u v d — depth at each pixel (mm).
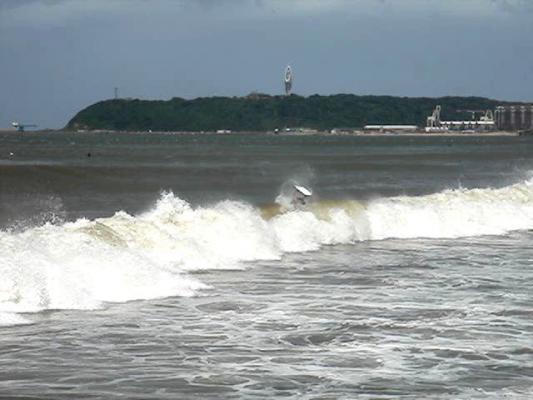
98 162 179625
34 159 188875
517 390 28844
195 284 45750
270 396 27969
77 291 40562
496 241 70062
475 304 42562
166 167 156250
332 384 29250
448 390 28703
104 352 32750
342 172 160250
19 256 40625
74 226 49469
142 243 51531
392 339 35344
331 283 48219
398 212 74375
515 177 148125
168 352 32938
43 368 30500
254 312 40062
